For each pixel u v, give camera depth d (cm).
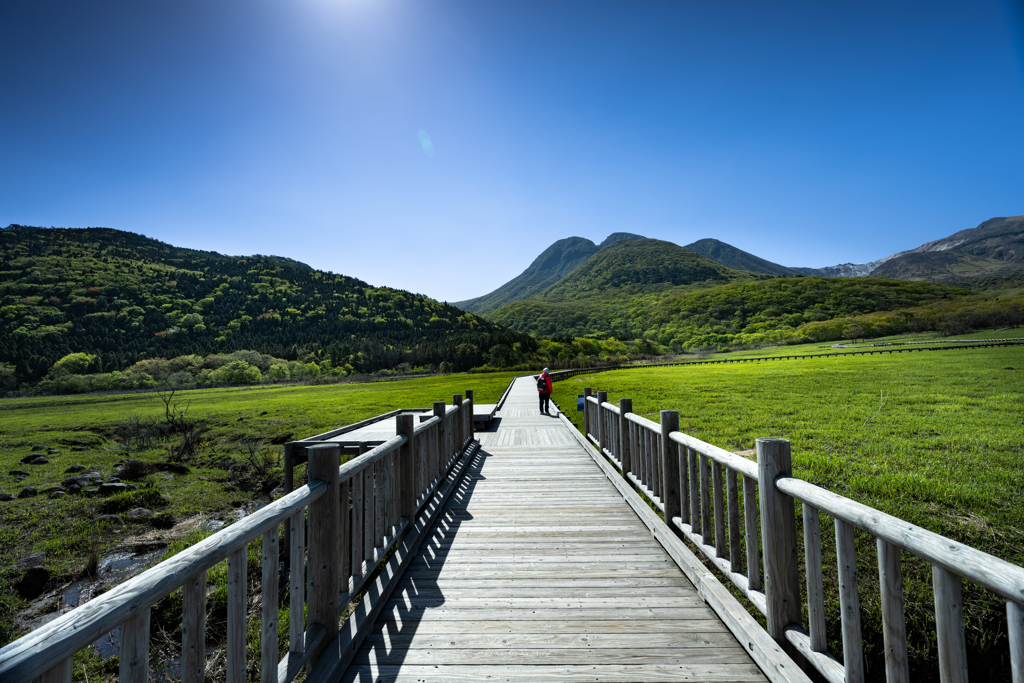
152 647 399
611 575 338
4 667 88
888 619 154
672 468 393
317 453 233
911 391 1789
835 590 381
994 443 872
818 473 711
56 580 604
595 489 588
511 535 427
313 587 232
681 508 375
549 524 457
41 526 782
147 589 124
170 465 1218
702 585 299
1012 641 112
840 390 1970
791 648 221
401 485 399
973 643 309
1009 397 1482
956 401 1474
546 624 271
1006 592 109
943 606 132
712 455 294
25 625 511
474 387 3731
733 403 1731
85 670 390
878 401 1575
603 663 233
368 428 867
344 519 260
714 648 244
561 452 849
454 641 255
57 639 100
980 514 523
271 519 180
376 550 315
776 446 220
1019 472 673
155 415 2577
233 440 1778
